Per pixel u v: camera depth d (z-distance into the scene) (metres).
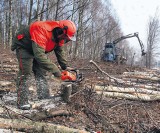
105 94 6.21
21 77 5.03
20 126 4.11
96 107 5.26
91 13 27.94
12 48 5.20
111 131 4.52
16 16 29.05
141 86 7.63
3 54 13.56
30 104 5.04
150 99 6.18
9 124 4.11
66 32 4.96
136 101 6.14
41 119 4.56
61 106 5.07
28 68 5.05
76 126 4.53
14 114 4.46
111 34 42.50
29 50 5.05
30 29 4.86
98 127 4.60
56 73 4.95
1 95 5.68
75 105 5.14
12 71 8.95
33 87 6.28
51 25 4.90
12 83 6.76
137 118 5.06
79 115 4.91
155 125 4.79
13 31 26.91
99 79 7.35
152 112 5.49
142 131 4.61
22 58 5.02
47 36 4.83
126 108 5.44
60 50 5.38
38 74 5.52
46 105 5.07
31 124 4.13
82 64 12.40
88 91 5.48
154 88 7.60
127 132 4.51
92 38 34.66
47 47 5.02
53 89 6.23
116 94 6.25
